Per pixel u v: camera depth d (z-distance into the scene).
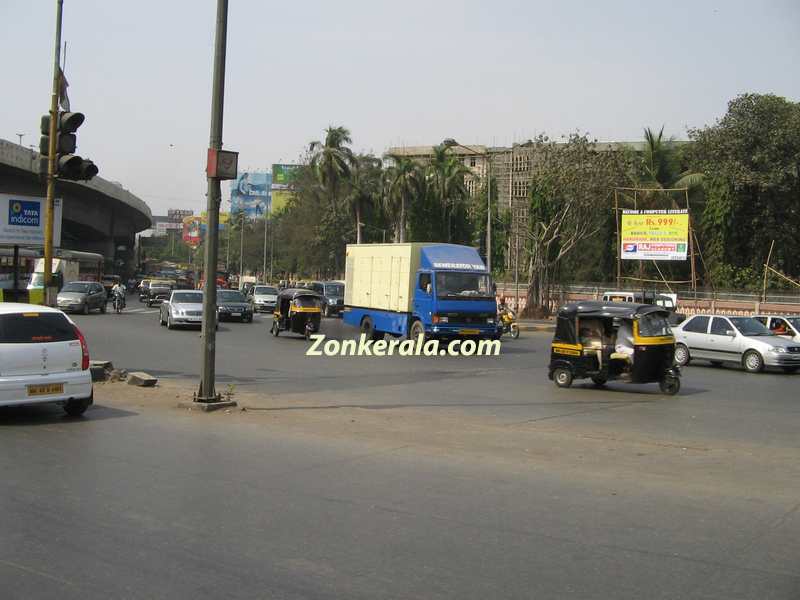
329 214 76.75
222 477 8.21
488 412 13.62
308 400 14.68
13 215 19.56
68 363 11.60
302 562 5.60
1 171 46.00
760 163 50.03
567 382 17.33
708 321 23.62
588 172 47.28
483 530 6.40
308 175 80.25
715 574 5.39
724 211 51.44
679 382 16.56
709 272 52.03
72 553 5.77
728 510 7.09
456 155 71.44
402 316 26.88
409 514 6.86
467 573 5.39
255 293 51.56
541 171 49.47
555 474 8.56
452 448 10.05
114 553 5.78
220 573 5.38
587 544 6.05
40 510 6.88
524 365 22.59
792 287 50.09
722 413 13.91
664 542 6.11
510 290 60.00
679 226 46.19
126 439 10.32
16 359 11.11
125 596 4.98
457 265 25.92
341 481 8.10
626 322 16.66
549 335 37.44
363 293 29.67
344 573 5.39
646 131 59.34
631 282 54.09
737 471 8.83
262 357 22.95
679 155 58.75
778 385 18.92
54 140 15.27
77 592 5.04
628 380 16.48
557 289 54.53
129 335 28.81
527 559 5.69
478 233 72.88
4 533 6.23
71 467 8.59
